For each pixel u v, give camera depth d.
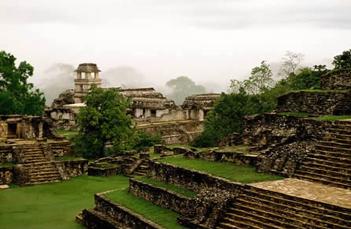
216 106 57.62
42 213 34.31
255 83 62.91
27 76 64.69
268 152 29.05
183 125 77.38
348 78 35.50
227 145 37.19
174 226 25.61
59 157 49.69
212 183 27.41
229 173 28.30
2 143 48.25
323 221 20.86
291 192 23.53
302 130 29.89
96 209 32.88
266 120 34.44
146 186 31.34
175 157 34.88
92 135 54.06
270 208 22.97
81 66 96.25
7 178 43.56
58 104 93.75
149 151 53.59
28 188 41.97
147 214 28.16
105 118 53.72
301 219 21.53
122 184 43.34
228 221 23.70
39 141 49.97
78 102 95.38
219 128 56.19
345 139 26.72
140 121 79.00
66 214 34.09
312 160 26.62
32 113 64.25
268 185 25.02
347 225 20.22
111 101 54.75
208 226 24.16
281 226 21.80
